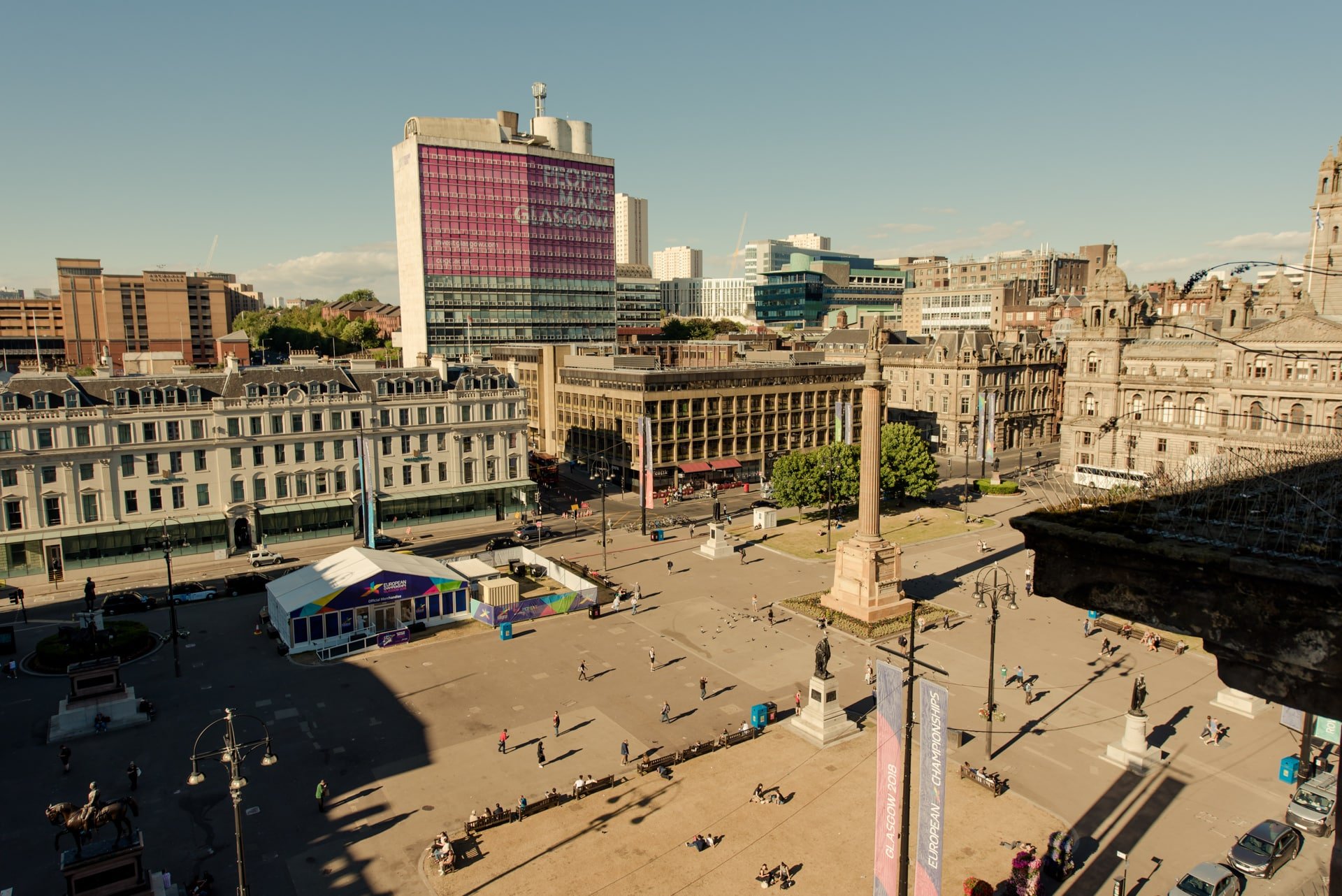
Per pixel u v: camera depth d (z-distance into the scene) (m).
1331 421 109.25
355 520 109.62
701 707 63.00
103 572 94.31
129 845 39.88
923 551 105.12
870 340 79.38
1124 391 135.25
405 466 113.50
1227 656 13.46
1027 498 134.00
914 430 127.00
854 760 55.06
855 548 81.56
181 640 76.25
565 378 162.12
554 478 143.62
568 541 109.69
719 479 144.38
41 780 52.53
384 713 61.97
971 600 86.88
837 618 80.38
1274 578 12.34
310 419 105.81
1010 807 49.34
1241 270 31.42
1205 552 13.23
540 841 46.47
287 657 72.31
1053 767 53.88
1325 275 115.31
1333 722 50.50
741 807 49.62
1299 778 48.62
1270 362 115.00
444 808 49.81
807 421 153.88
